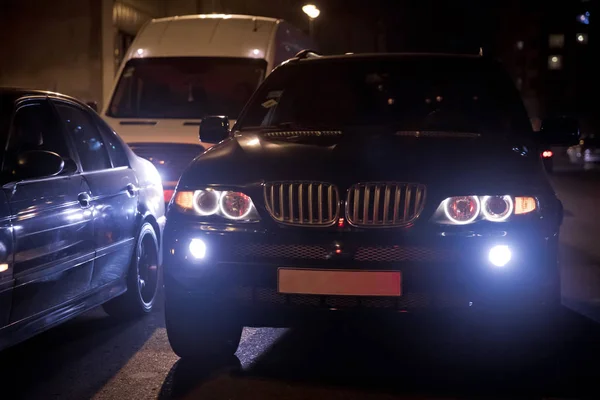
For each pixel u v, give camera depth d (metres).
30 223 4.69
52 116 5.48
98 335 5.83
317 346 5.51
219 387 4.66
